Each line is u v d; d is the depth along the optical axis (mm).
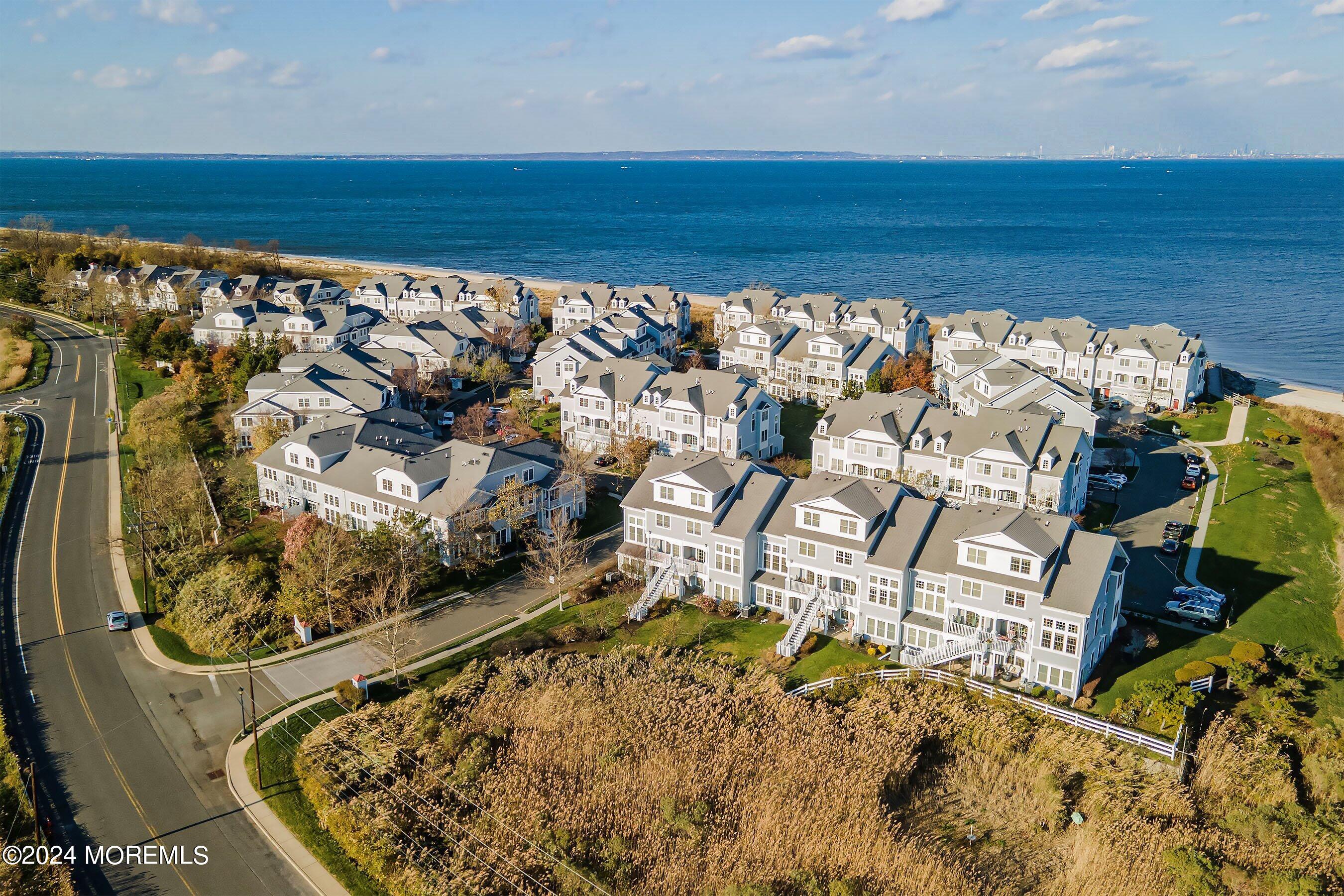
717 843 47219
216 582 71438
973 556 59938
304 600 65938
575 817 48750
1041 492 81750
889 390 117000
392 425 92688
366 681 59906
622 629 66375
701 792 50281
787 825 47844
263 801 49969
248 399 110500
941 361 127375
